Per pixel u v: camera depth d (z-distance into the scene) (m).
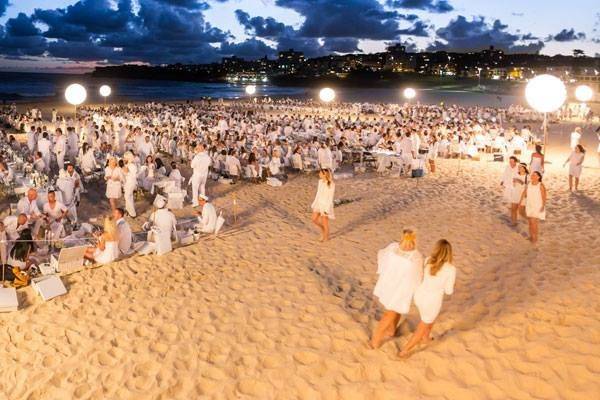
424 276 5.15
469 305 6.40
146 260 8.28
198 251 8.76
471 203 11.98
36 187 11.51
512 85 124.06
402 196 12.79
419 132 19.77
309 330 6.05
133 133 18.56
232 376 5.28
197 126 25.50
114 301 6.90
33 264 7.81
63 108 40.66
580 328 5.46
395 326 5.76
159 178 12.95
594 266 7.41
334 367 5.33
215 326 6.23
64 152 14.86
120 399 5.02
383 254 5.47
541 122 33.78
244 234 9.75
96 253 8.04
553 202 11.94
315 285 7.30
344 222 10.55
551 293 6.45
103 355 5.71
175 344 5.87
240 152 16.55
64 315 6.54
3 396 5.14
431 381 5.00
